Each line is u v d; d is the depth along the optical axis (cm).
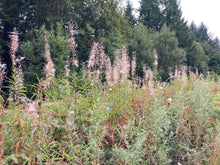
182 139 347
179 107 404
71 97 334
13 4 1792
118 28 2175
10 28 1747
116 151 264
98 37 1823
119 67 448
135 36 2402
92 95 367
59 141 289
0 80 280
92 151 263
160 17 3959
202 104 397
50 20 1762
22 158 236
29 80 1378
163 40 2842
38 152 236
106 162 267
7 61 1430
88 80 396
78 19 1872
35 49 1511
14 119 262
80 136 290
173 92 565
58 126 273
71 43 356
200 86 460
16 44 299
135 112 369
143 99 429
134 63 490
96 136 271
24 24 1848
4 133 243
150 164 293
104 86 435
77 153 247
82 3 1928
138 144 260
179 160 314
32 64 1466
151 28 3647
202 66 3581
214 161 296
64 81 373
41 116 257
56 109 316
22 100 299
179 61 2703
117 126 340
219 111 400
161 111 331
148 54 2167
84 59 1667
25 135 252
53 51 1380
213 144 315
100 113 326
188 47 3888
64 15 1841
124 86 428
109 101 387
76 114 303
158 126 309
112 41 1889
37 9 1808
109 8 2169
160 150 291
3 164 214
